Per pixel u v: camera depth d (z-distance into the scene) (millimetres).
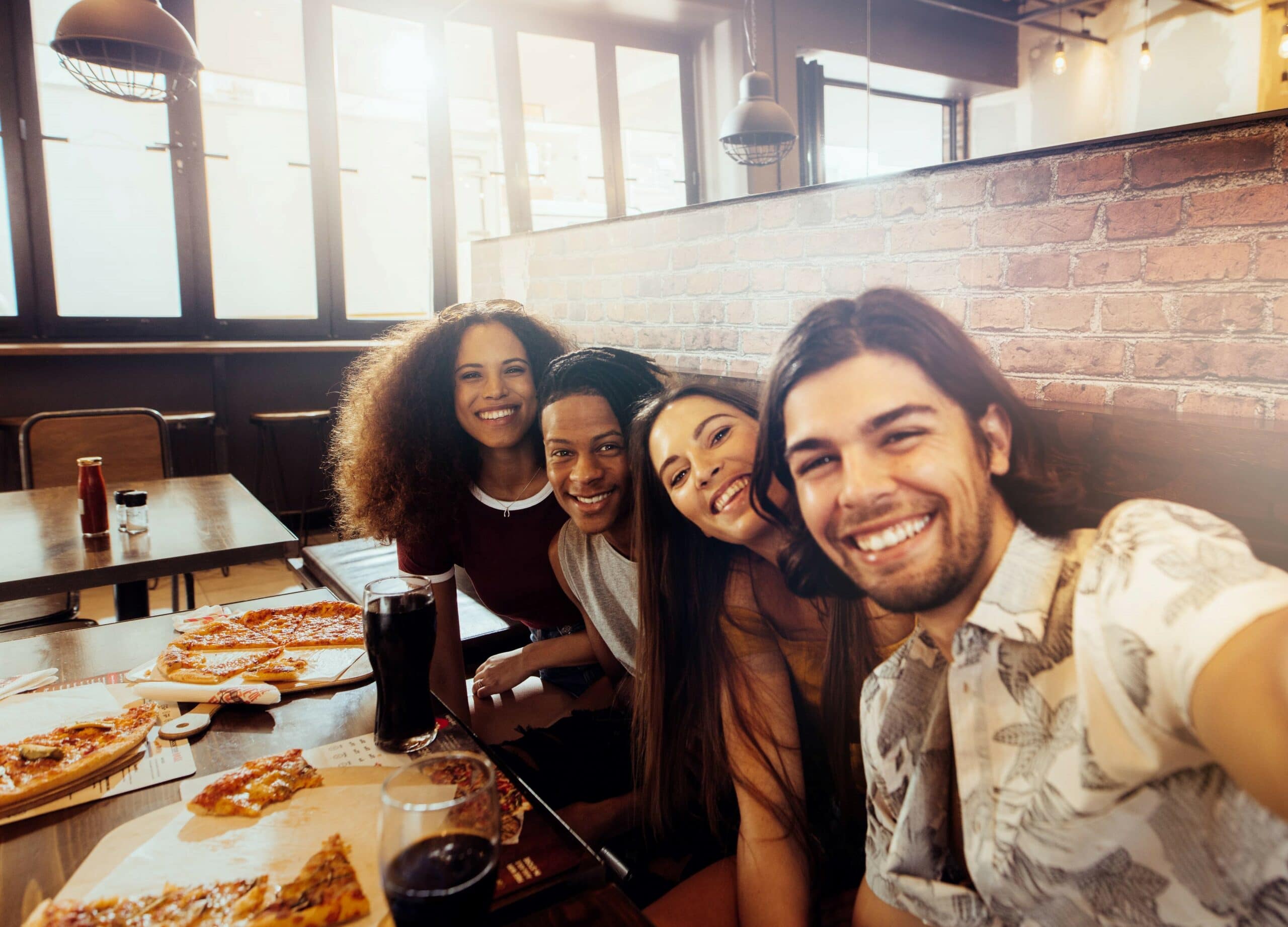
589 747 1464
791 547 1101
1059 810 742
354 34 4758
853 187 1720
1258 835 641
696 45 5336
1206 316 1183
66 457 2641
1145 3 1453
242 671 1137
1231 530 656
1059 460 872
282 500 4719
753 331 2039
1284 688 545
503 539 1735
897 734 951
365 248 5000
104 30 2518
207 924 664
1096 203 1308
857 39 4840
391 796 695
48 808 847
